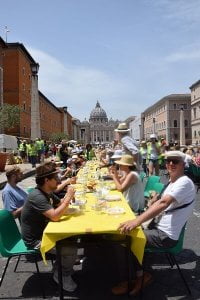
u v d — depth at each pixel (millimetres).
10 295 2115
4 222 2285
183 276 2264
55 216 2102
